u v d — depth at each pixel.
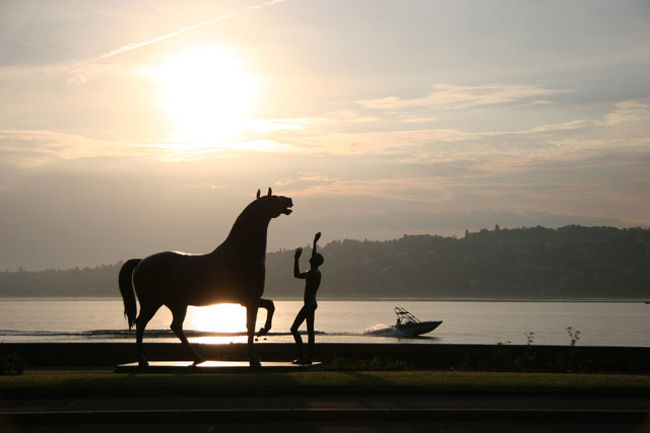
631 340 99.00
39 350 24.98
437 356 24.50
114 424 13.62
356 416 13.83
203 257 19.45
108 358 25.00
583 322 178.12
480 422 13.79
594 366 22.83
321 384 16.28
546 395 16.03
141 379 16.97
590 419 13.91
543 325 158.25
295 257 20.39
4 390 15.75
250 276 19.17
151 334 110.19
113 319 190.12
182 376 17.59
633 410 14.04
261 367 19.06
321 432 12.74
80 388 15.91
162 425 13.45
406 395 15.95
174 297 19.25
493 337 106.31
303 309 20.28
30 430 13.10
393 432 12.78
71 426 13.44
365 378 17.25
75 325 151.88
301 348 20.23
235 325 180.75
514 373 19.27
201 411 13.80
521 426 13.39
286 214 19.81
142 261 19.69
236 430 12.91
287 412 13.83
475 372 19.64
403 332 104.88
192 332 118.88
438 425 13.43
